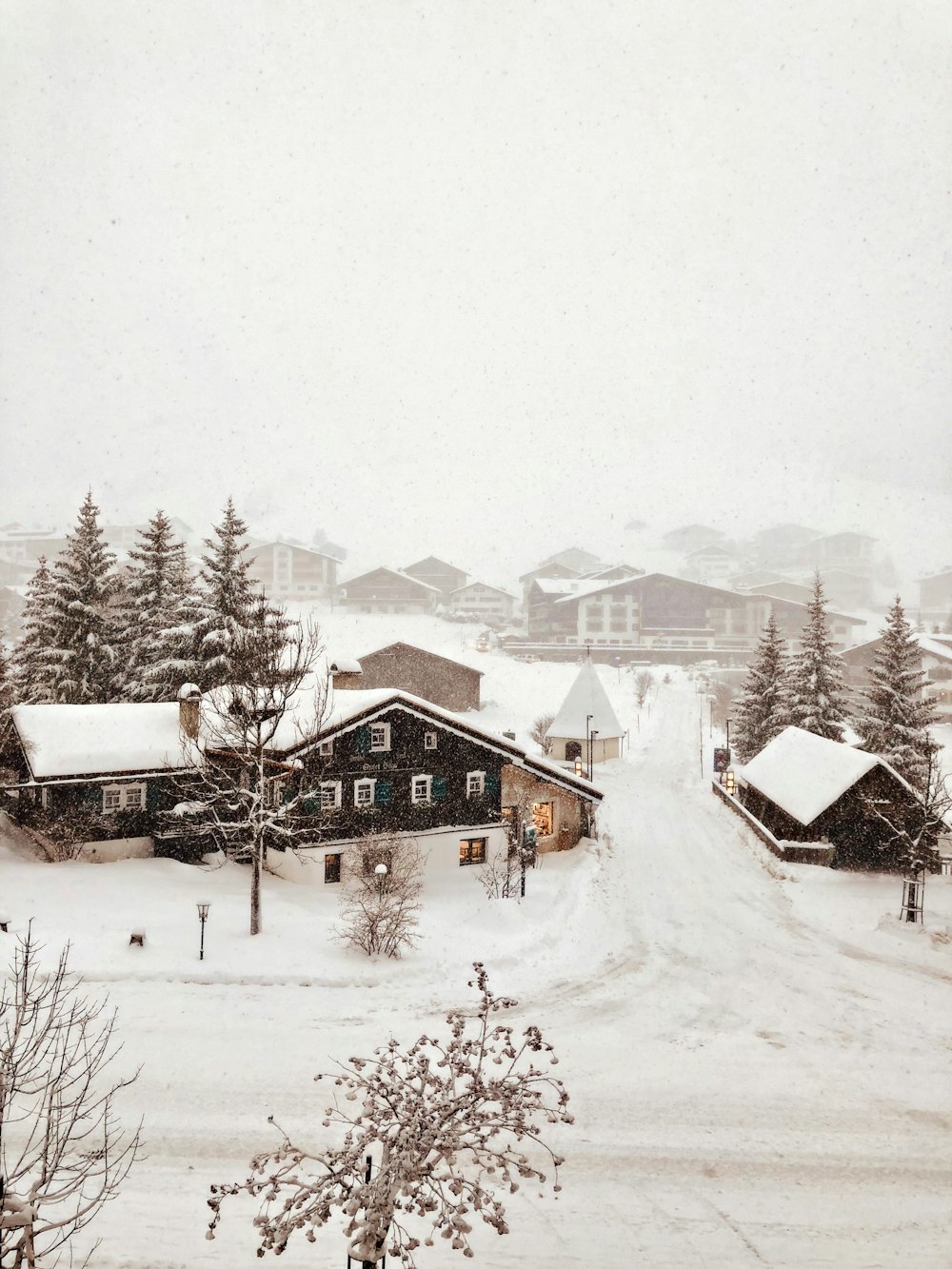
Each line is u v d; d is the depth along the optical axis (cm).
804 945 2473
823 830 3312
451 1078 874
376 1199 754
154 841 3058
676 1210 1272
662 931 2570
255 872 2267
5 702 3744
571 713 5497
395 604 12744
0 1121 765
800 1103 1581
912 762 4303
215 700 3075
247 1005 1838
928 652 8294
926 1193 1336
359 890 2508
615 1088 1609
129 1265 1076
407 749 2997
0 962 1880
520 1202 1273
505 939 2392
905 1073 1709
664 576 11394
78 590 4075
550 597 12131
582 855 3397
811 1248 1202
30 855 2997
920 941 2522
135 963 1980
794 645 10969
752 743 5269
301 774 2702
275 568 13338
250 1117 1423
